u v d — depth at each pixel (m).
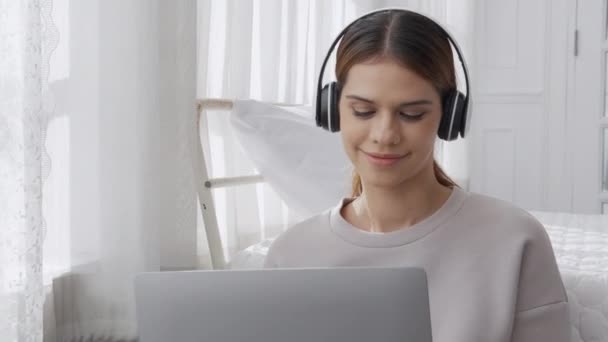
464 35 3.57
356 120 1.00
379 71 0.97
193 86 1.95
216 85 2.26
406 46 0.97
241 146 2.21
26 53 1.41
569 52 3.85
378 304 0.78
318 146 2.27
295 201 2.27
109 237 1.79
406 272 0.78
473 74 3.60
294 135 2.24
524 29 3.90
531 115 3.91
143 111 1.83
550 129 3.89
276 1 2.48
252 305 0.79
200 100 2.02
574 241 1.93
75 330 1.79
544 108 3.88
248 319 0.79
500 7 3.92
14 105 1.40
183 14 1.92
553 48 3.87
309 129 2.28
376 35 0.98
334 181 2.26
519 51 3.91
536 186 3.92
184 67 1.93
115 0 1.78
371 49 0.98
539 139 3.91
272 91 2.49
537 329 1.06
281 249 1.19
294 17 2.60
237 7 2.27
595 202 3.86
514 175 3.94
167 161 1.93
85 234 1.77
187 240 1.95
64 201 1.73
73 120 1.73
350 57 1.00
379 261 1.12
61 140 1.71
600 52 3.81
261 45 2.46
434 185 1.14
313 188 2.25
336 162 2.28
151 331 0.81
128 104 1.80
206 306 0.80
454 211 1.12
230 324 0.80
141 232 1.82
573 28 3.84
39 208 1.42
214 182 1.99
